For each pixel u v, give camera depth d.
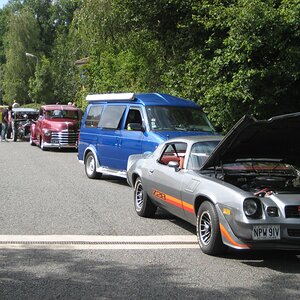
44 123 22.84
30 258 6.23
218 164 7.06
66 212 9.06
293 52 11.39
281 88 12.16
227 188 6.11
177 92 15.04
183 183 7.10
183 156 7.66
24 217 8.57
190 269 5.86
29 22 66.50
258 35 11.48
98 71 25.59
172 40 16.38
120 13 17.69
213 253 6.36
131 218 8.68
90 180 13.40
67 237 7.30
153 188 8.16
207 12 13.84
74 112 23.77
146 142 11.30
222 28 12.88
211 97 12.54
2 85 72.75
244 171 7.31
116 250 6.68
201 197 6.57
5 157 19.19
